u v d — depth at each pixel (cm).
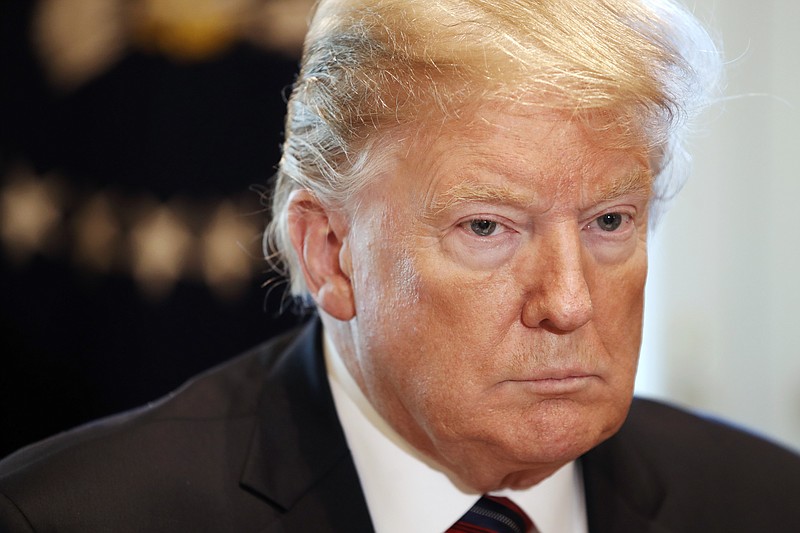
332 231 232
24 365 428
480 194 200
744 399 531
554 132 198
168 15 419
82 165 424
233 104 419
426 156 204
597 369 213
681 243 524
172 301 418
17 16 429
